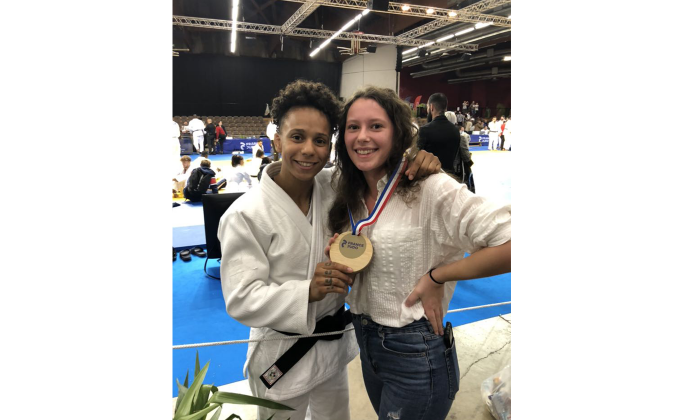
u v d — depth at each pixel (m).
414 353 0.87
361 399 1.46
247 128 12.69
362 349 0.98
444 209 0.83
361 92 0.87
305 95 0.90
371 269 0.90
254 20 12.54
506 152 12.42
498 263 0.74
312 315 0.96
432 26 12.60
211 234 2.86
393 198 0.89
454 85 16.61
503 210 0.77
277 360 1.00
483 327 1.68
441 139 2.45
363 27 13.63
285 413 1.03
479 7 11.09
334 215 0.98
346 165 0.95
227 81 12.83
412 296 0.86
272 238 0.95
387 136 0.85
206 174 4.75
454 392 0.91
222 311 2.25
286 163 0.93
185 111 12.69
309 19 12.98
